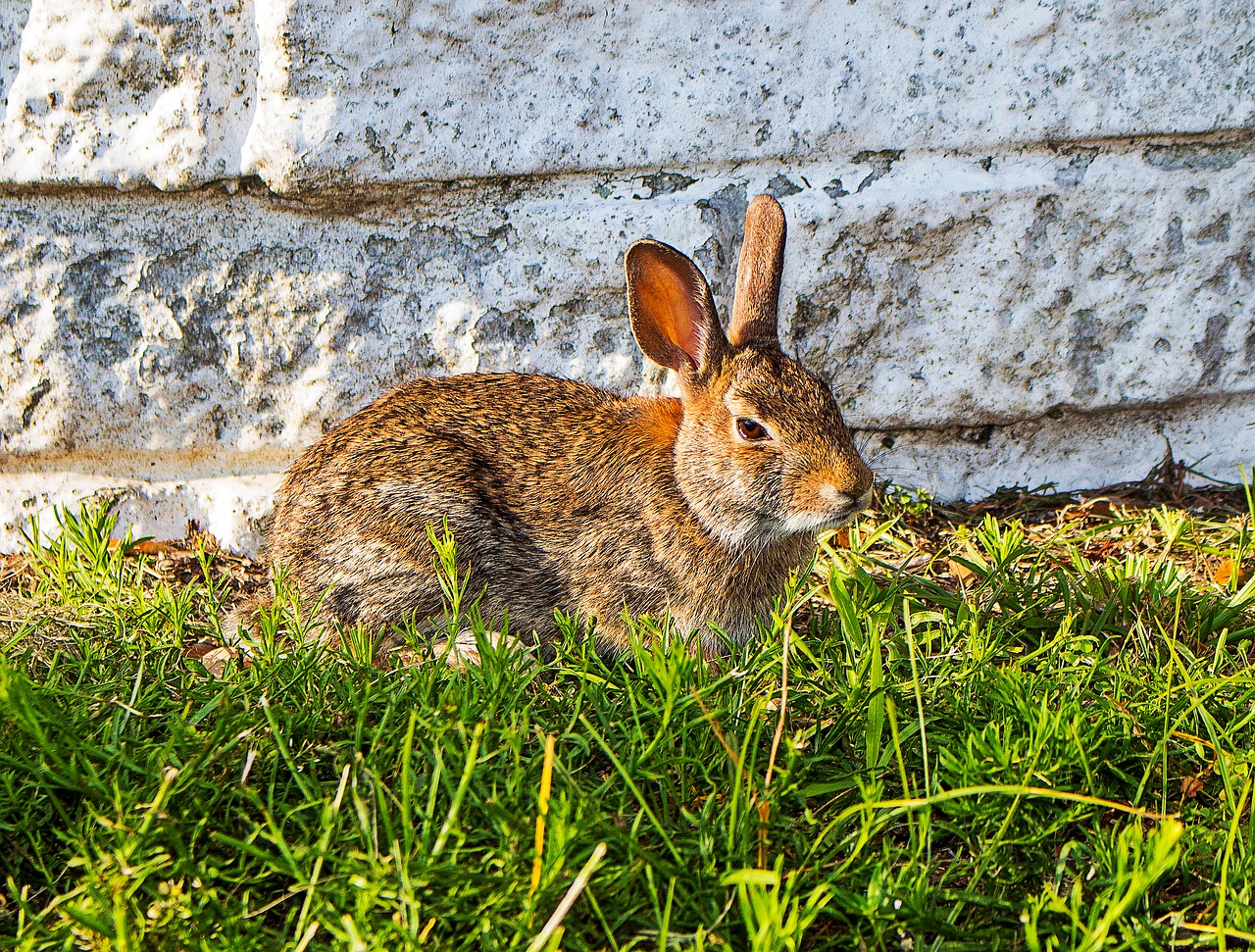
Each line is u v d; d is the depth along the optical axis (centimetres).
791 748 486
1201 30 836
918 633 661
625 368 852
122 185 791
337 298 823
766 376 663
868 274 852
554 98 791
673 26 791
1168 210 869
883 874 432
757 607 706
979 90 830
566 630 629
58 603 721
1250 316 904
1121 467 941
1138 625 637
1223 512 877
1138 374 902
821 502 639
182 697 551
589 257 823
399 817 462
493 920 403
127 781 480
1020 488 922
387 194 798
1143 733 537
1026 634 662
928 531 863
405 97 771
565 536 708
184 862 423
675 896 427
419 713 510
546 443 714
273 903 427
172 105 778
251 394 846
